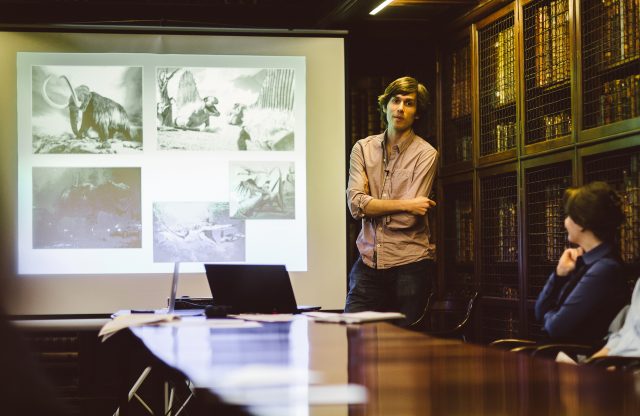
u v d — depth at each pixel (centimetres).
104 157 557
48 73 557
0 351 87
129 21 593
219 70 567
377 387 149
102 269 552
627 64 380
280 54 571
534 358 194
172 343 233
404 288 430
